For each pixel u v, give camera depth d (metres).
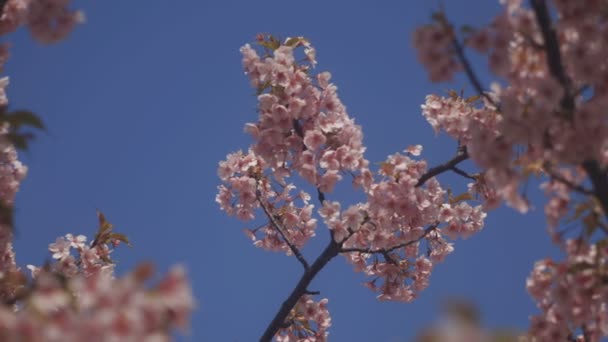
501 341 2.32
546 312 5.08
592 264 4.66
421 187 8.04
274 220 8.42
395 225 7.96
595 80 4.30
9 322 3.20
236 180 8.70
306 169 7.59
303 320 8.35
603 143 4.12
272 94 7.79
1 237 6.84
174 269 3.08
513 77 4.55
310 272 7.84
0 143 4.34
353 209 7.65
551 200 4.79
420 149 8.10
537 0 4.26
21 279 5.11
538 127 4.20
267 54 8.13
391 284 8.52
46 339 3.13
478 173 7.69
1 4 4.86
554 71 4.32
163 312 3.09
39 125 4.32
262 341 7.75
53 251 7.71
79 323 2.98
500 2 4.50
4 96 5.70
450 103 7.62
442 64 4.34
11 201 6.46
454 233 8.38
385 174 7.87
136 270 3.05
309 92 7.73
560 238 4.79
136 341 2.92
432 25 4.31
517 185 4.41
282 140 7.70
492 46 4.35
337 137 7.74
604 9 4.25
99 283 3.07
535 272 5.12
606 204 4.28
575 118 4.11
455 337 2.26
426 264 8.53
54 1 4.88
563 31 4.47
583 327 4.99
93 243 7.89
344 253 8.78
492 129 4.81
